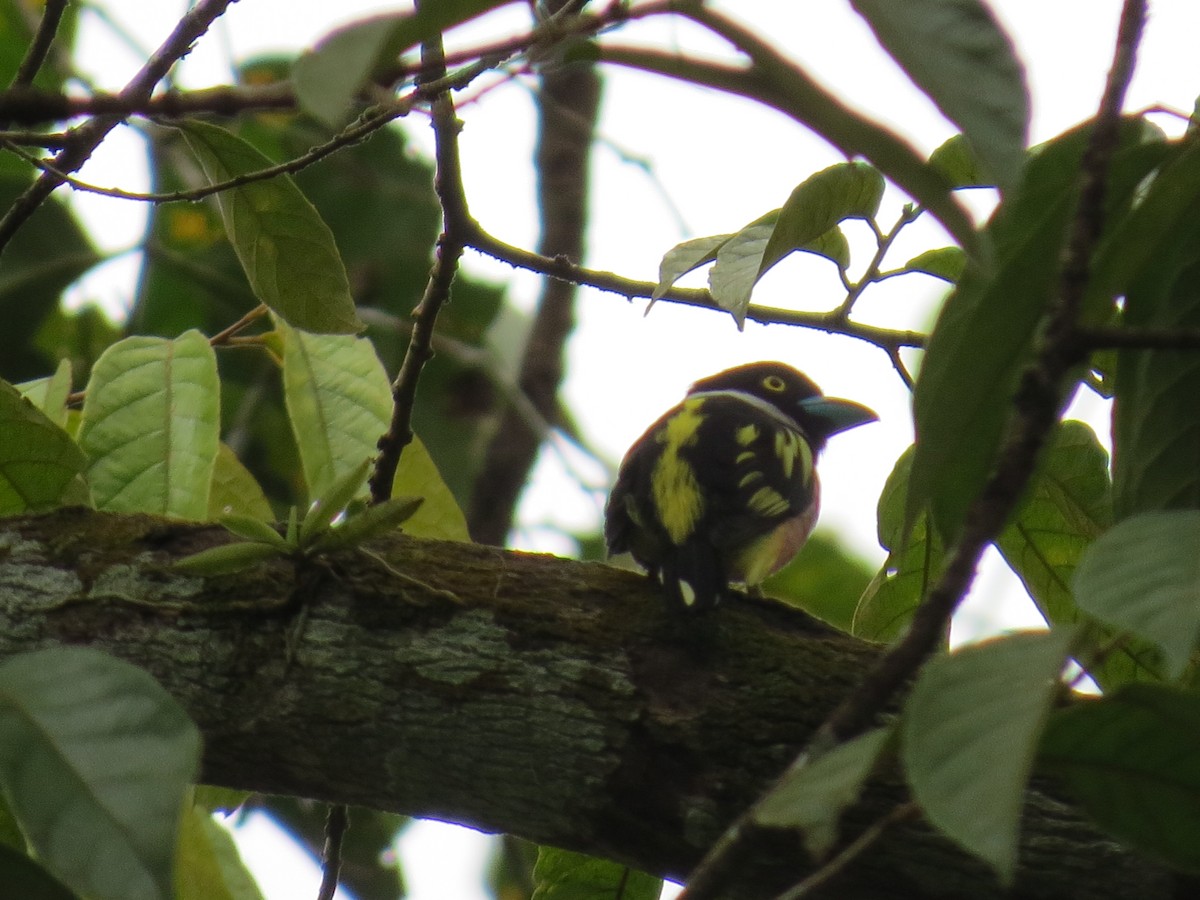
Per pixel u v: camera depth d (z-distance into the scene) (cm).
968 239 343
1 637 593
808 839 341
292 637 582
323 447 740
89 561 607
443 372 1292
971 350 427
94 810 362
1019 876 528
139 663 587
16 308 1151
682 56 364
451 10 362
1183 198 420
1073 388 449
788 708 563
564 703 568
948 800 319
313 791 597
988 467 447
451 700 571
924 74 337
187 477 667
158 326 1212
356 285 1279
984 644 354
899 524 660
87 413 677
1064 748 397
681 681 573
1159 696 375
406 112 564
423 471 750
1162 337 384
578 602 593
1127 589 345
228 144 621
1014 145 333
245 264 661
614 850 573
